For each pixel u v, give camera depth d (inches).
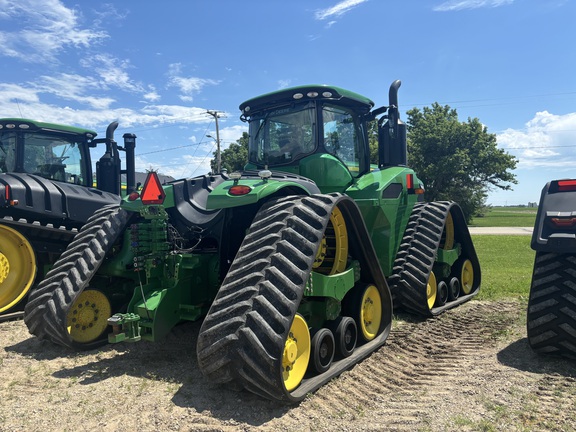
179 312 149.3
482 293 276.5
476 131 1592.0
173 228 163.5
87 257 159.5
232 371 110.7
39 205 235.0
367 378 138.5
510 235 919.7
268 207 136.8
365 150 213.0
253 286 113.7
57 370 143.9
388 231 203.5
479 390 125.4
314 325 145.9
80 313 163.5
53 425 106.7
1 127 256.1
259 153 194.4
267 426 105.2
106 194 282.7
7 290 223.8
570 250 132.7
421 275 208.4
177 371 141.1
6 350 165.2
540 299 142.2
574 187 144.3
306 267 119.0
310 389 121.7
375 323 175.3
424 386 131.3
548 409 112.7
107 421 108.3
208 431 103.3
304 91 179.9
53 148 273.0
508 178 1622.8
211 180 183.6
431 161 1603.1
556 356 149.6
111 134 297.6
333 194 145.3
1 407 116.5
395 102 218.2
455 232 268.7
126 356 156.7
